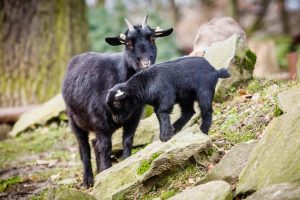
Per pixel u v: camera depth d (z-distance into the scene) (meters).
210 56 9.95
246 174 6.18
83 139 8.81
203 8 38.91
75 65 8.89
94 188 7.50
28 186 9.27
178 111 9.05
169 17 38.12
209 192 5.98
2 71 15.75
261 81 9.61
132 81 7.61
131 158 7.57
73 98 8.59
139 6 36.31
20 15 15.88
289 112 6.45
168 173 6.99
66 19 16.28
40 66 15.88
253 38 30.52
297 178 5.65
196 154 6.96
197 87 7.43
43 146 12.10
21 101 15.66
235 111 8.53
